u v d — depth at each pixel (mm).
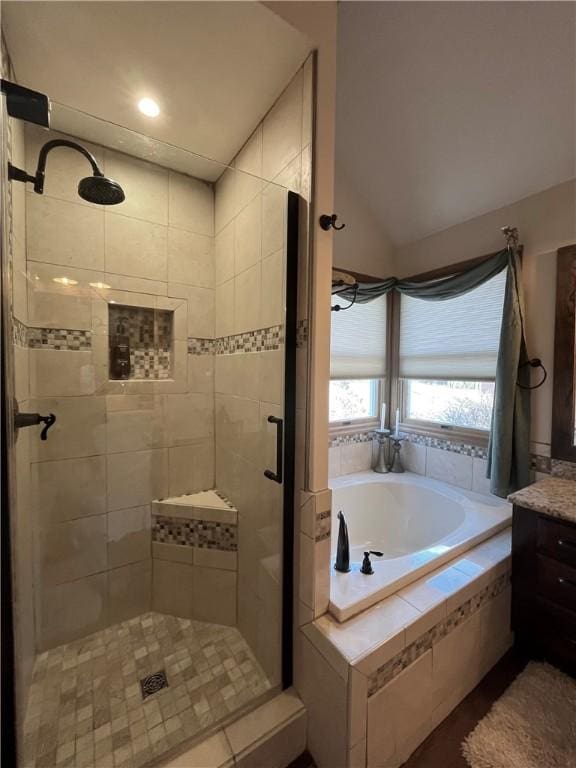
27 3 975
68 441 1578
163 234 1814
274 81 1270
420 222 2453
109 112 1436
